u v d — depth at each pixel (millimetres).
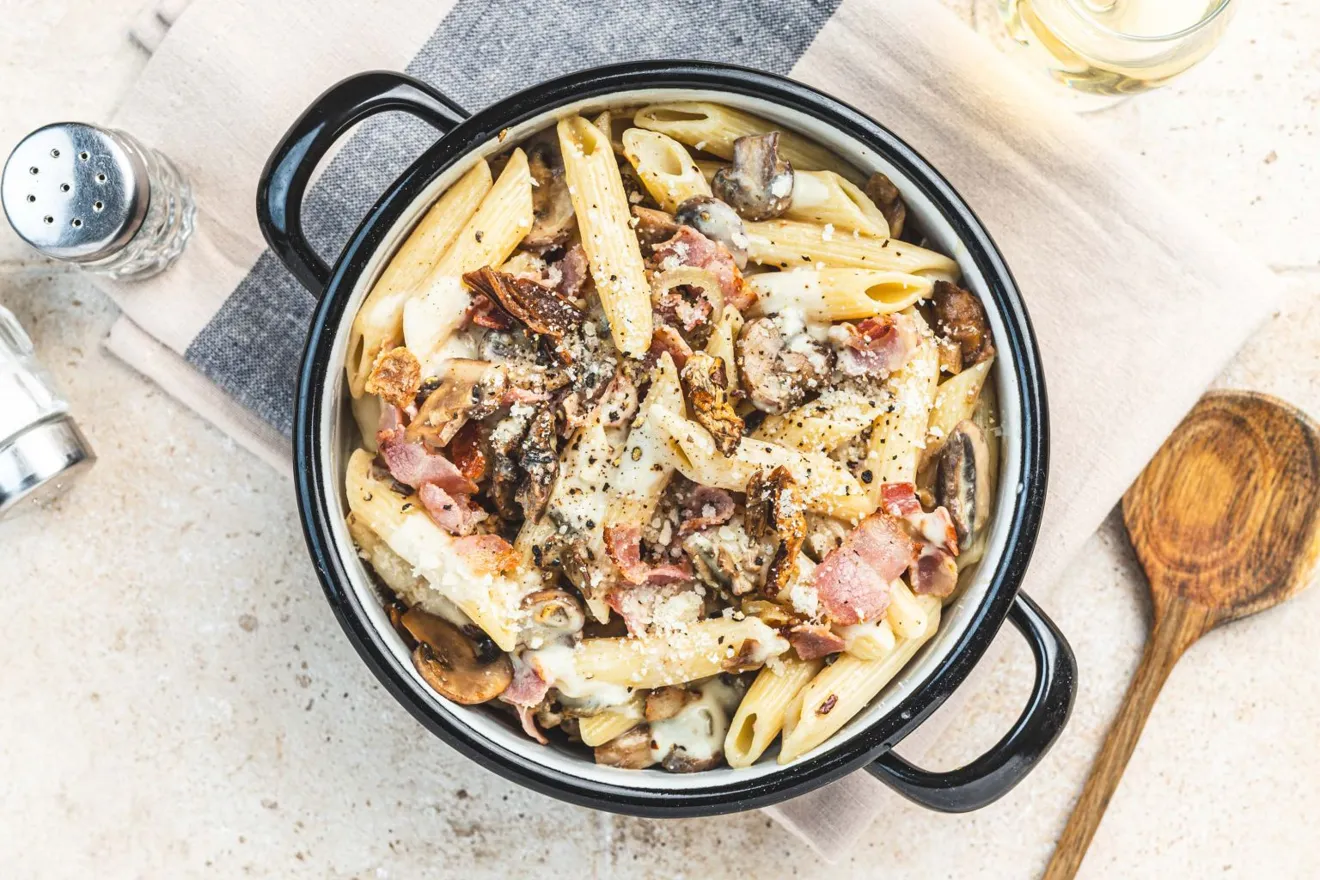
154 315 500
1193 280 494
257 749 525
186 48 496
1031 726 441
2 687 525
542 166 451
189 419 522
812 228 450
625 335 427
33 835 525
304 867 526
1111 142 495
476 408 428
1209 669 532
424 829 526
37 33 519
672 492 440
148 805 526
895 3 492
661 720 448
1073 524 498
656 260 441
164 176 495
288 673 524
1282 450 507
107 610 524
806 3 494
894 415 443
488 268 427
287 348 501
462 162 437
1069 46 483
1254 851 530
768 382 438
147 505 523
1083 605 526
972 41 493
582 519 429
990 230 498
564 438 433
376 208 431
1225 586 512
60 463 503
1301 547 507
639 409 435
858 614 431
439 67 498
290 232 433
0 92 519
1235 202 524
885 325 438
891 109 496
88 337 521
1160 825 532
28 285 521
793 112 443
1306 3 523
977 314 447
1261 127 524
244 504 524
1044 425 440
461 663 437
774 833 530
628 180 454
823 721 436
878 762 445
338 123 433
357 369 444
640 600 434
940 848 529
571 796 434
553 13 498
